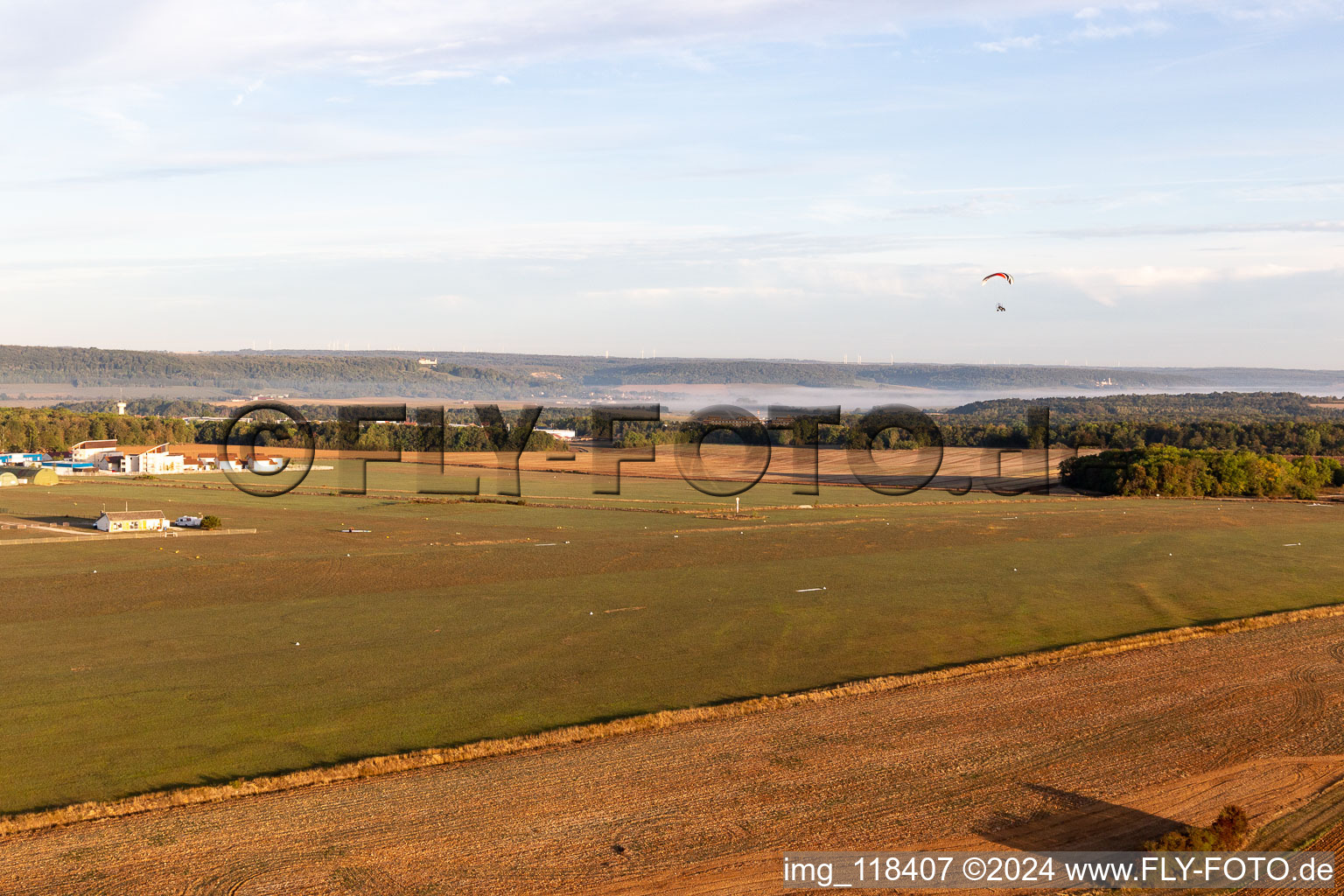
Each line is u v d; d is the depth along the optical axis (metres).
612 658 48.66
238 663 46.91
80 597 61.28
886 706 41.06
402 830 28.88
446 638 52.34
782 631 54.69
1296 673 46.41
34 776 32.62
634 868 26.73
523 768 33.75
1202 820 30.02
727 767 33.94
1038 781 32.94
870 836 28.83
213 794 31.02
